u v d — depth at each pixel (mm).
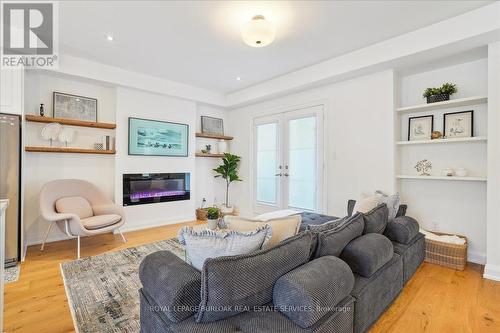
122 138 4027
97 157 3947
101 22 2590
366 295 1486
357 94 3490
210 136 5211
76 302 1951
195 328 1015
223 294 980
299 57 3418
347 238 1617
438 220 3104
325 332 1108
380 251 1671
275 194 4648
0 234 1283
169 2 2260
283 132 4496
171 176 4605
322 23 2588
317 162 3961
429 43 2613
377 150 3309
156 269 1255
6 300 1993
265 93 4426
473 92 2859
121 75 3865
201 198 5355
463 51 2652
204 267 989
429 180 3162
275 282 1128
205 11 2395
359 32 2768
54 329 1664
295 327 1043
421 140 3018
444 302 1993
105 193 4004
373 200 2652
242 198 5289
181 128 4719
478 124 2826
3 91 2723
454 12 2393
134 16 2480
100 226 3066
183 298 1062
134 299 1998
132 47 3146
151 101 4336
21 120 2826
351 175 3561
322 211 3883
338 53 3289
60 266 2639
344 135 3633
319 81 3650
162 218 4500
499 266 2393
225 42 3006
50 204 3129
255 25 2316
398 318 1786
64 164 3660
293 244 1237
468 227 2900
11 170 2725
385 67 3117
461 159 2936
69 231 2898
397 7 2320
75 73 3459
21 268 2596
